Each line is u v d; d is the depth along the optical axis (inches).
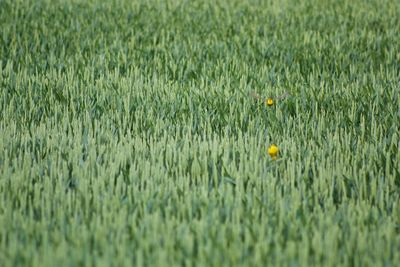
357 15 1085.1
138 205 418.0
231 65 777.6
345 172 482.9
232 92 685.3
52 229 398.6
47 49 857.5
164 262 353.7
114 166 474.9
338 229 393.4
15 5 1088.2
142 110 609.6
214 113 614.9
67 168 485.1
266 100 645.9
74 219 399.2
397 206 433.4
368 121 608.7
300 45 894.4
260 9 1113.4
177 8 1102.4
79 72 738.8
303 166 497.0
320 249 369.7
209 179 476.4
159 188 441.7
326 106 649.6
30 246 367.9
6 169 476.4
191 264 357.1
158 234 382.9
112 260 359.6
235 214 411.8
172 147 519.2
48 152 516.4
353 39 921.5
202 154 506.3
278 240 382.3
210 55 826.2
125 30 945.5
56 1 1135.6
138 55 817.5
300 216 408.8
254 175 462.9
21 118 599.5
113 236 383.9
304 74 769.6
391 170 502.0
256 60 820.6
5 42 860.6
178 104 634.2
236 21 1025.5
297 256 371.2
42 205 412.2
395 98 666.2
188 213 413.4
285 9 1115.3
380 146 534.9
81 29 956.6
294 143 525.3
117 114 592.4
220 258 363.9
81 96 655.8
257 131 564.7
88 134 542.9
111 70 770.2
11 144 524.4
